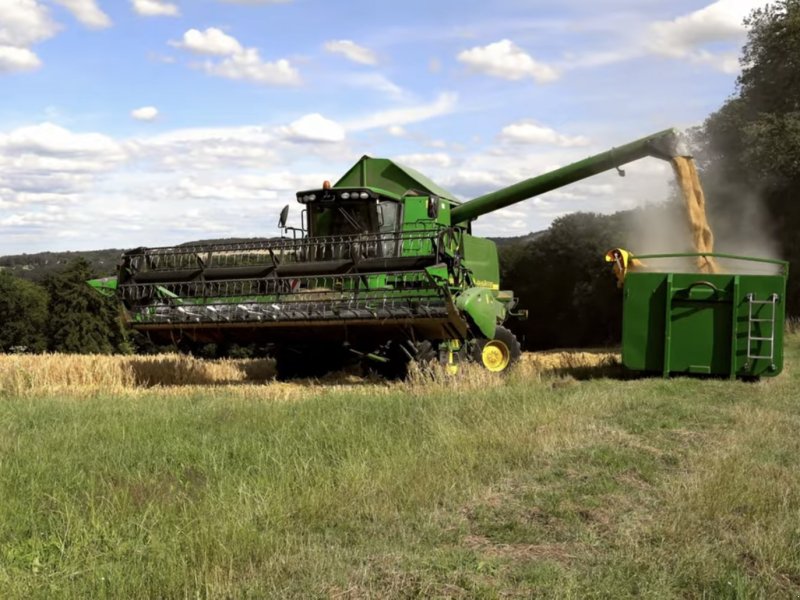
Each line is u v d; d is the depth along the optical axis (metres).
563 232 48.91
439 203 13.89
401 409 8.23
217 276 12.41
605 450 6.47
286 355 13.87
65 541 4.18
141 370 13.07
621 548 4.27
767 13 29.17
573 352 19.17
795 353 16.14
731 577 3.84
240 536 4.15
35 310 59.47
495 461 6.03
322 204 13.88
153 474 5.62
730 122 29.98
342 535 4.44
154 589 3.59
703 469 5.83
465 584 3.75
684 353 11.55
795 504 5.01
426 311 11.37
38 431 7.28
